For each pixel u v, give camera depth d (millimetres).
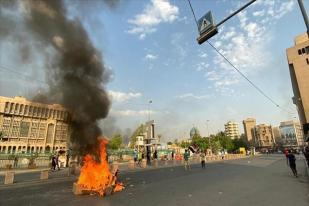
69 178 17391
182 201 8039
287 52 61000
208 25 8273
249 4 7590
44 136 68188
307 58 57406
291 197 8383
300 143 128875
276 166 24266
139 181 14016
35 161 31203
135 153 37438
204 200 8141
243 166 25531
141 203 7855
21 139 69625
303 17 7344
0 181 15805
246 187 10961
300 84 57281
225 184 12039
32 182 14953
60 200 8680
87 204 7852
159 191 10266
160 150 55344
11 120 69438
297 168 21344
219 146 88688
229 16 7953
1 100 68000
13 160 30375
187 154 23453
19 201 8609
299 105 59438
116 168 11562
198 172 19422
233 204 7453
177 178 15312
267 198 8289
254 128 156625
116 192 10227
